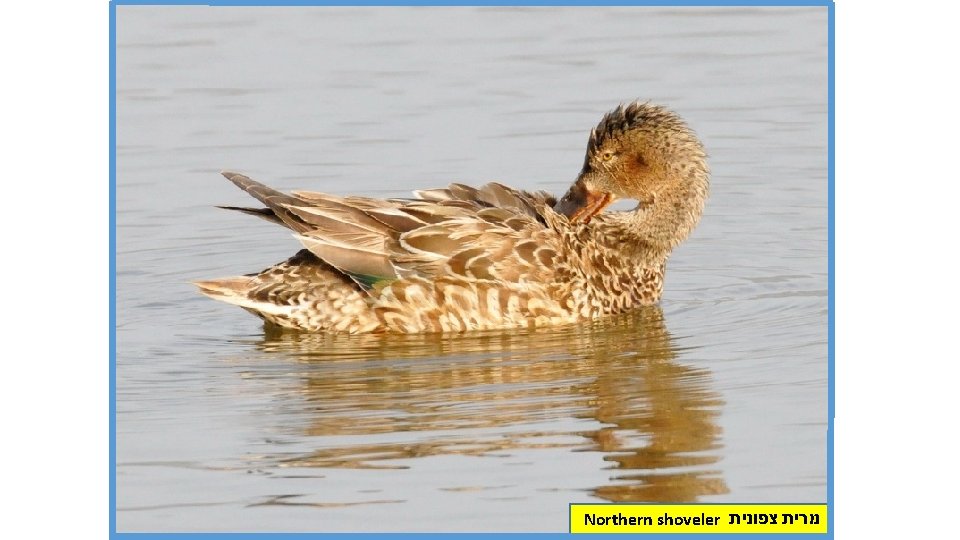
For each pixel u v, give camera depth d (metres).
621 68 24.72
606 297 16.58
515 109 23.23
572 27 26.72
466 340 15.77
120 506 12.16
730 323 16.39
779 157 21.88
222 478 12.47
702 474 12.54
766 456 12.84
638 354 15.31
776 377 14.60
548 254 16.09
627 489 12.16
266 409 13.89
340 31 26.42
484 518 11.78
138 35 25.94
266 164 21.53
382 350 15.48
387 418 13.59
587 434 13.17
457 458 12.73
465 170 21.19
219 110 23.30
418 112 23.17
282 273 16.12
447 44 25.97
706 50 25.53
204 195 20.92
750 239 19.56
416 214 16.05
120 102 23.52
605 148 17.22
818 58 25.11
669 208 17.08
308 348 15.61
